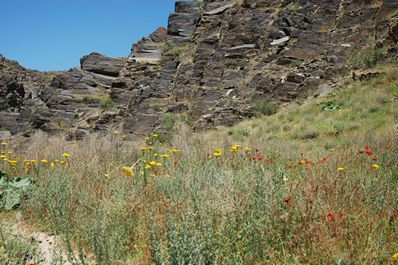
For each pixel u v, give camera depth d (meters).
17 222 5.77
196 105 28.28
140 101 31.91
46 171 7.75
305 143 15.31
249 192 4.49
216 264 3.44
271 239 3.98
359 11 27.69
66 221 4.78
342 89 21.58
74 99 36.47
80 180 6.55
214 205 4.40
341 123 16.53
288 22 30.88
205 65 32.00
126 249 4.33
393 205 4.51
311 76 25.09
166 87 32.41
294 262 3.61
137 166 7.73
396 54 22.12
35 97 66.25
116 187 5.89
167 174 6.74
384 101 17.75
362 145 10.81
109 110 33.59
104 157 9.15
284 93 25.08
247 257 3.74
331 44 27.12
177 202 4.74
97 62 40.03
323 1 30.16
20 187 6.82
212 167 6.65
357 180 5.36
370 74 21.11
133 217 4.94
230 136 18.02
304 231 3.91
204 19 38.06
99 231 4.17
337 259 3.44
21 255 4.44
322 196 4.60
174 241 3.61
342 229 3.83
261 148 10.64
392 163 7.32
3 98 57.38
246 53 31.09
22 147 14.46
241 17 34.00
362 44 25.42
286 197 4.53
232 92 27.91
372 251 3.54
